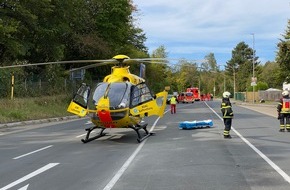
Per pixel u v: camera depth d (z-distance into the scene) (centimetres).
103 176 880
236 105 5175
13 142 1531
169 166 986
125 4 4762
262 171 912
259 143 1389
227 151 1216
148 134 1664
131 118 1484
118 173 909
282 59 4512
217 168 952
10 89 3077
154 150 1263
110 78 1608
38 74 3784
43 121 2608
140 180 835
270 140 1468
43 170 960
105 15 4578
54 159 1121
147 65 6638
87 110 1505
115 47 4759
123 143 1455
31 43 3625
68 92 3878
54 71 3834
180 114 3139
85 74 4494
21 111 2623
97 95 1516
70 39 4288
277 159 1069
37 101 3123
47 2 3403
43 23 3716
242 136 1598
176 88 11919
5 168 995
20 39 3550
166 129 1938
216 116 2841
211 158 1093
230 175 873
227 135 1545
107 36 4647
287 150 1227
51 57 3916
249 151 1212
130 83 1548
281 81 4800
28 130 2012
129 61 1680
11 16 3312
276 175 869
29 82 3419
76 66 4597
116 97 1465
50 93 3634
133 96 1513
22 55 3581
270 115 2927
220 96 13088
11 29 2975
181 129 1925
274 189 748
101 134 1681
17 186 799
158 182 815
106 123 1471
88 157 1148
